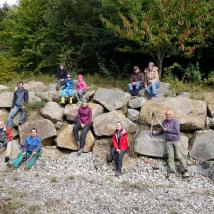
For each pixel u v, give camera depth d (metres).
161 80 14.60
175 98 11.80
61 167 10.44
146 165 10.33
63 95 12.62
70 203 7.93
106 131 11.30
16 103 12.55
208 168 9.93
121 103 12.34
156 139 10.70
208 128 11.24
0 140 11.21
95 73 17.05
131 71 17.30
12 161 10.85
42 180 9.44
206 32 13.99
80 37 17.94
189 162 10.26
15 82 17.08
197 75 14.48
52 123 11.95
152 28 13.52
